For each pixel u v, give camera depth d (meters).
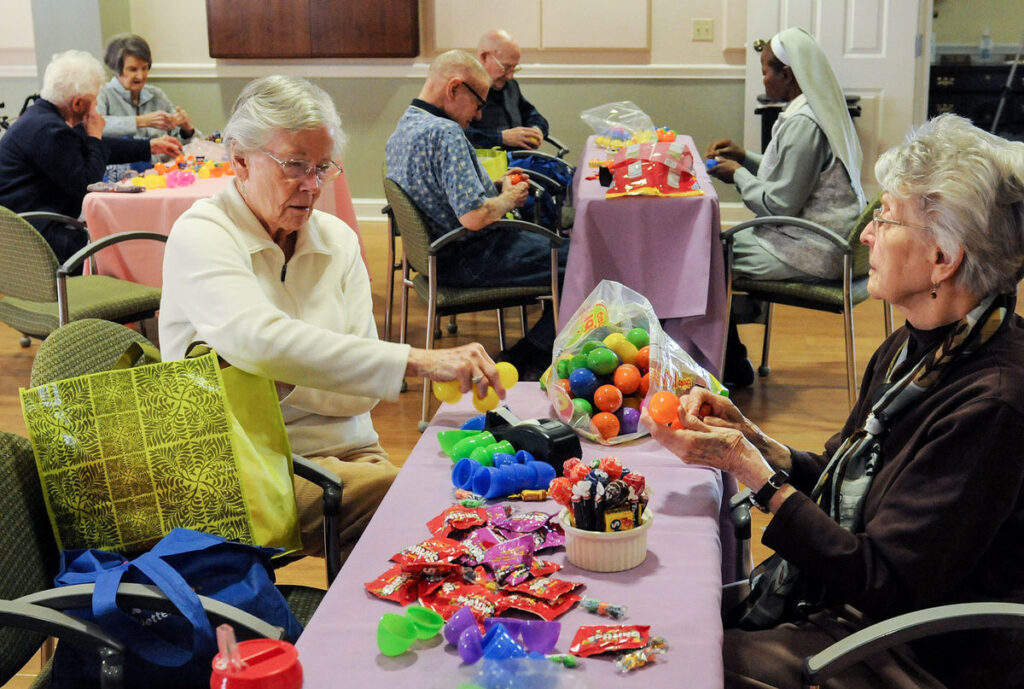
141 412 1.58
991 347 1.37
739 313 3.82
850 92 5.79
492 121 4.94
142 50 5.11
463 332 4.58
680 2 6.07
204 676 1.34
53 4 6.07
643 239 3.26
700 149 6.28
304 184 1.88
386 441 3.42
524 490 1.54
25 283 3.23
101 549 1.54
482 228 3.31
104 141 4.18
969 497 1.30
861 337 4.49
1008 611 1.21
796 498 1.40
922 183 1.38
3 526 1.45
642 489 1.35
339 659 1.14
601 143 4.68
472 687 1.01
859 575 1.34
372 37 6.20
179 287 1.87
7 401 3.81
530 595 1.24
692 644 1.16
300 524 1.90
